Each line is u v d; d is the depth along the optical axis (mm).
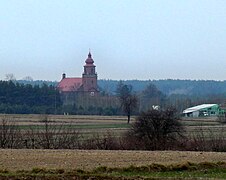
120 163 49188
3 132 86188
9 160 50844
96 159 52188
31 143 84438
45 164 48188
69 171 43406
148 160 51625
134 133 91750
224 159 53562
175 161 50656
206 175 44531
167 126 92938
